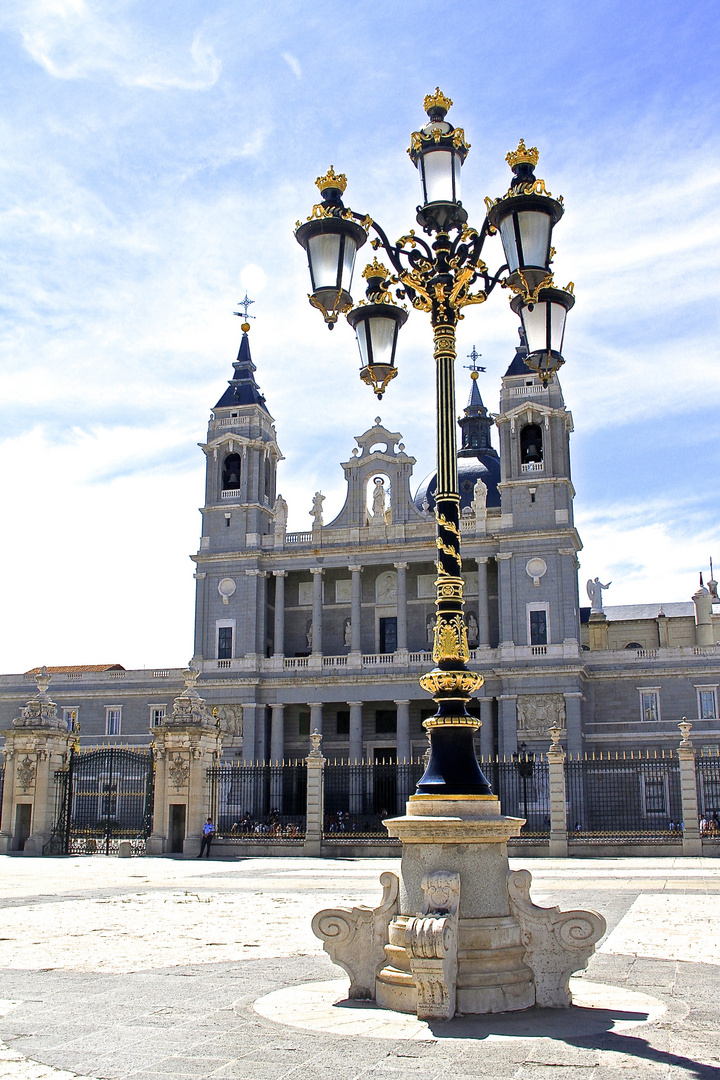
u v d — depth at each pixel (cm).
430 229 1378
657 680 8075
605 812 7194
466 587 8606
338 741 8681
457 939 1088
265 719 8575
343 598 9050
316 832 4419
